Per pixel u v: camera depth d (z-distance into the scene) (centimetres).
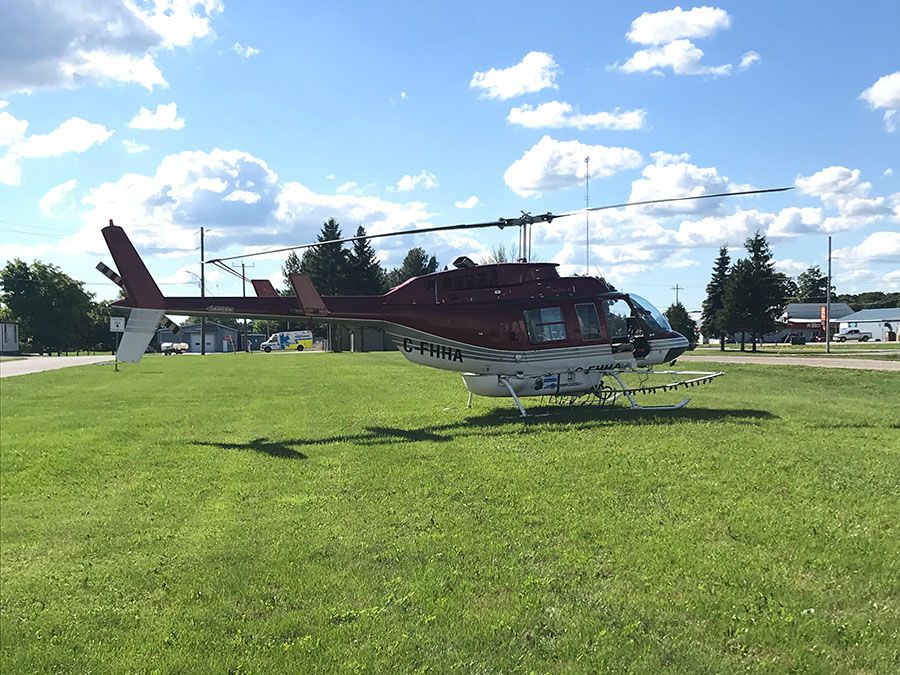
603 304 1427
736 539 557
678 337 1477
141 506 748
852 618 420
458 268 1430
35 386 2369
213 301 1384
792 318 11338
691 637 407
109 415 1523
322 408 1552
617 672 374
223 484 829
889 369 2305
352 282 8350
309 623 448
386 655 404
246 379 2570
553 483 749
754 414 1212
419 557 548
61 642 444
